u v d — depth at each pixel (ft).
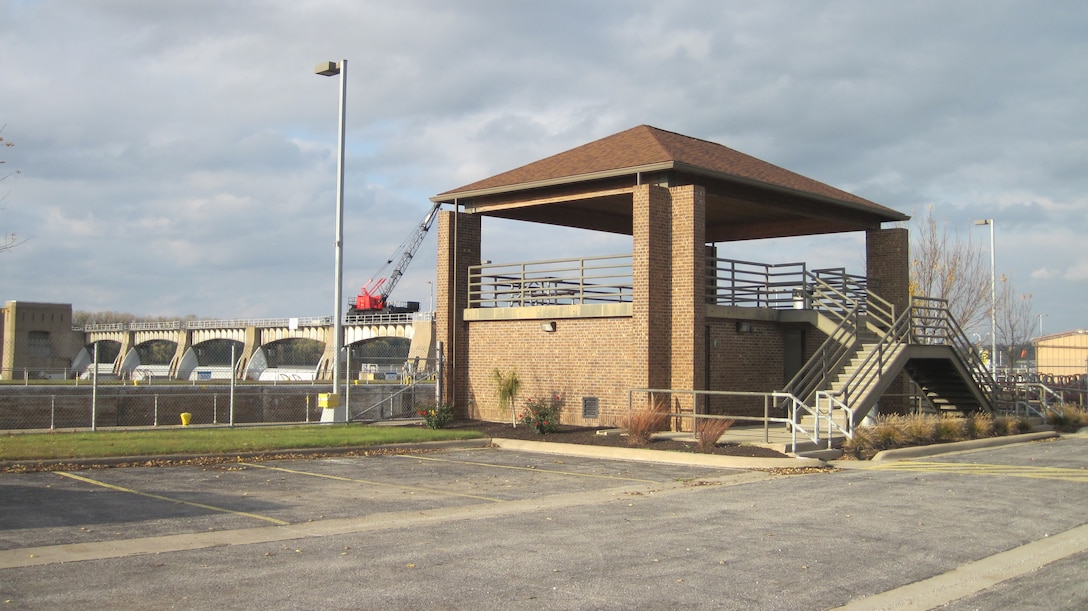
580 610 24.98
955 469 59.52
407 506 43.73
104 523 37.91
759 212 94.94
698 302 77.56
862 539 35.42
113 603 25.03
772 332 89.30
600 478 55.06
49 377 333.42
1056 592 28.19
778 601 26.40
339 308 89.51
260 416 161.17
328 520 39.47
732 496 47.11
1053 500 45.73
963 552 33.53
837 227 99.09
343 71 88.22
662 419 73.77
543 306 86.43
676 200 78.64
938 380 93.76
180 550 32.55
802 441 66.28
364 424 89.92
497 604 25.46
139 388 151.53
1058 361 228.43
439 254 94.12
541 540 34.71
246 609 24.57
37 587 26.73
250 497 45.91
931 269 147.02
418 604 25.32
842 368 80.02
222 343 425.28
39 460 54.90
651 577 28.81
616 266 82.43
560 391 85.46
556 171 86.28
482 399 92.02
